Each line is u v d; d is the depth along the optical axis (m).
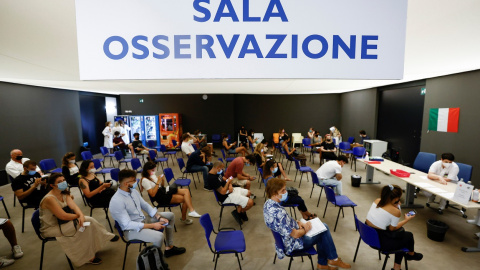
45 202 2.77
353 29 1.36
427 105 6.62
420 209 4.55
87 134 10.13
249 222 4.13
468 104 5.40
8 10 2.00
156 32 1.33
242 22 1.34
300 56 1.37
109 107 11.43
